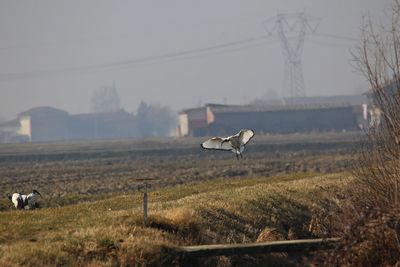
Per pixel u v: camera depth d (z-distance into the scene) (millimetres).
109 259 73625
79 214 98500
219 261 82750
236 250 81438
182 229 89375
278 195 121500
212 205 104438
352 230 79375
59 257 71500
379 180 87500
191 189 142500
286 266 85188
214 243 89500
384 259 77938
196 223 90875
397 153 85875
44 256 70938
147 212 92062
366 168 90875
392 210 79625
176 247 79938
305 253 86812
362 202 87688
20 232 83438
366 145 91500
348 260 78688
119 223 87562
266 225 105188
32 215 98625
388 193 85500
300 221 112438
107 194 164250
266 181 160625
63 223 89500
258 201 113438
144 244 77875
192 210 96875
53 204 142250
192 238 87875
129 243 77375
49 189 194500
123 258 74375
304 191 128125
